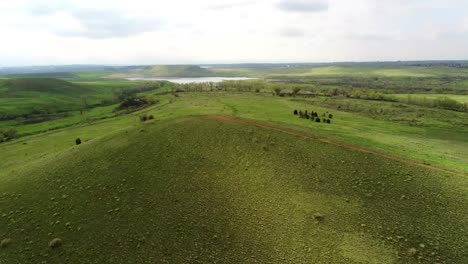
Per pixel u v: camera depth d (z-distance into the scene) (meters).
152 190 37.66
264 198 35.91
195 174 40.81
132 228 31.50
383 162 43.19
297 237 30.05
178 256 27.97
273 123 59.62
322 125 75.31
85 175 41.97
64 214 34.44
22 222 33.72
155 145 48.66
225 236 30.34
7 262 28.36
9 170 54.41
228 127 53.84
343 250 28.27
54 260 28.25
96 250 29.05
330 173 40.44
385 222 31.78
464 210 33.28
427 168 42.16
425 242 29.17
